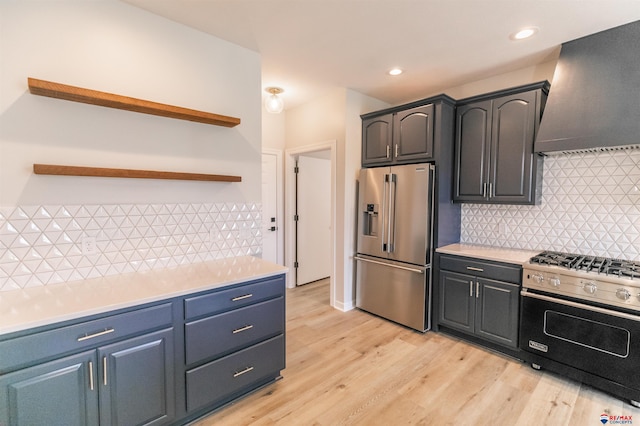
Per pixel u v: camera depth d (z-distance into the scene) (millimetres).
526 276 2348
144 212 2055
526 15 2008
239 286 1909
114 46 1908
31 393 1270
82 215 1826
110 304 1444
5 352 1210
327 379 2238
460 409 1920
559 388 2121
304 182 4539
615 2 1852
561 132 2297
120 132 1945
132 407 1532
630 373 1911
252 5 1938
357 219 3598
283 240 4422
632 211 2332
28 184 1658
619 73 2113
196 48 2252
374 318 3369
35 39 1658
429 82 3236
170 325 1640
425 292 2949
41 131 1688
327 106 3619
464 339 2850
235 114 2473
